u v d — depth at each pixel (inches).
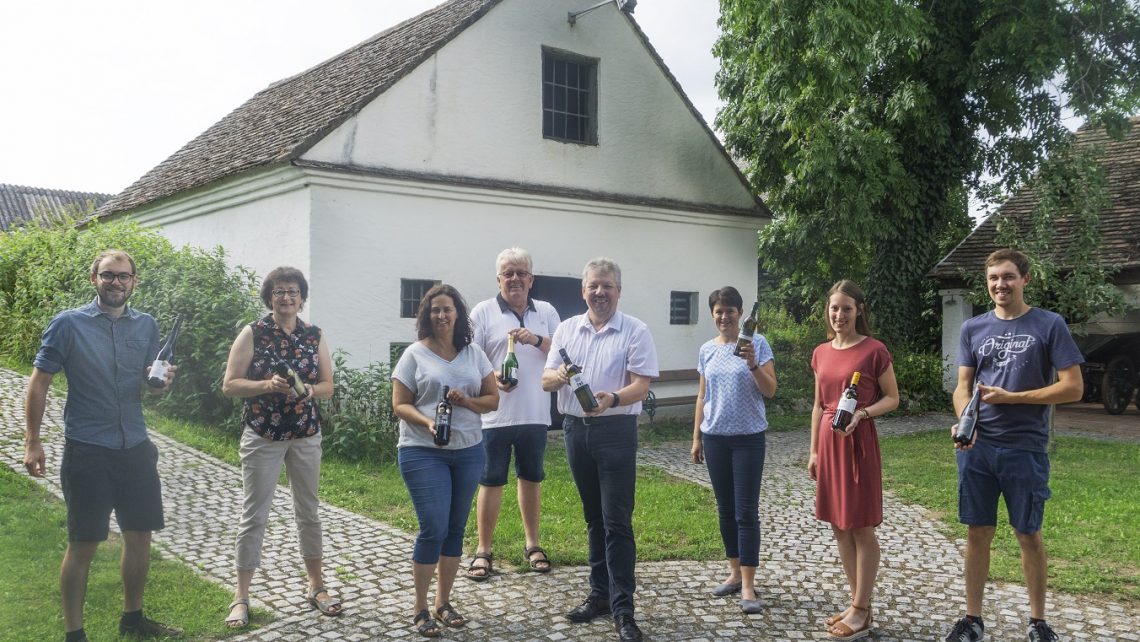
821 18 475.2
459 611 186.9
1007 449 164.7
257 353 178.4
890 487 329.7
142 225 531.2
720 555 231.0
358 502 274.5
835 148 537.3
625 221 486.3
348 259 380.2
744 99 568.7
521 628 177.5
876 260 636.1
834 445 175.6
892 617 186.1
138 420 162.7
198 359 368.8
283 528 244.1
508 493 296.8
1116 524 270.2
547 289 450.9
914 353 626.2
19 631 167.0
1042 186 495.8
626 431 177.3
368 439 338.6
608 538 176.4
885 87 607.8
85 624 171.0
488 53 427.5
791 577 213.2
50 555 210.1
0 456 293.0
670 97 509.7
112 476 159.0
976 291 483.2
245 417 179.6
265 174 389.4
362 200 384.5
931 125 587.8
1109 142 720.3
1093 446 449.7
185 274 387.9
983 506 169.0
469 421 178.4
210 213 454.0
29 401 152.3
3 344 502.0
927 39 537.6
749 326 184.2
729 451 193.5
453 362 178.2
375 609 185.8
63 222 633.0
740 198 547.8
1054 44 557.6
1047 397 159.2
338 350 362.3
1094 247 468.8
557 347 189.3
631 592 174.9
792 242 602.9
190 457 316.5
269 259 400.2
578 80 475.8
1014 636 174.7
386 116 390.6
